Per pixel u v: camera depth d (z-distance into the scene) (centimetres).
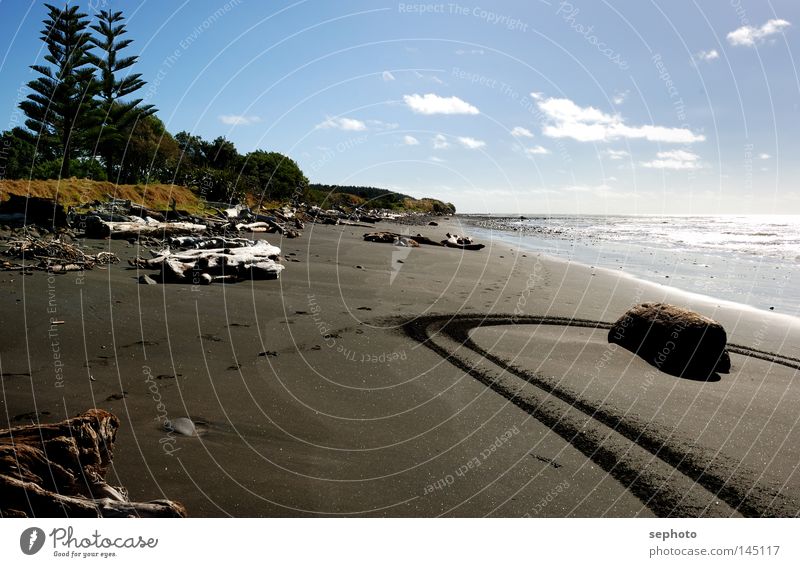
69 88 2739
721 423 491
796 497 376
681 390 576
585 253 2284
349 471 393
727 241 3150
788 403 543
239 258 1145
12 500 295
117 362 574
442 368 631
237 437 430
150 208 2364
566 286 1300
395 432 459
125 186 2483
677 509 360
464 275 1429
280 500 352
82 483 325
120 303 825
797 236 3738
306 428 456
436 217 6362
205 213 2609
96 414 357
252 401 502
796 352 743
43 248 1168
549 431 470
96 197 2252
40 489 301
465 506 358
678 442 452
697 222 7900
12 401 463
